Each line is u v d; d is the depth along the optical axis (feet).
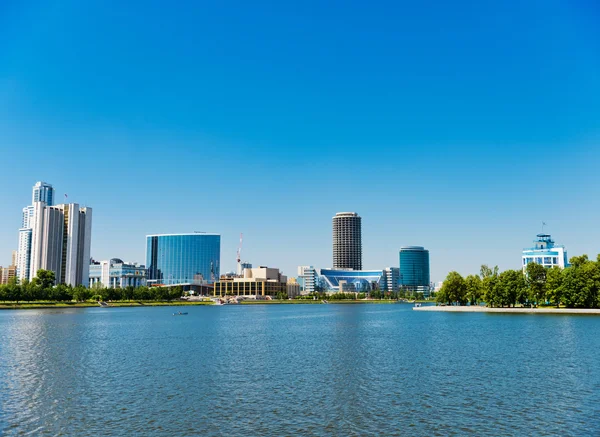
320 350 382.42
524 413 192.34
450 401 210.79
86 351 378.12
